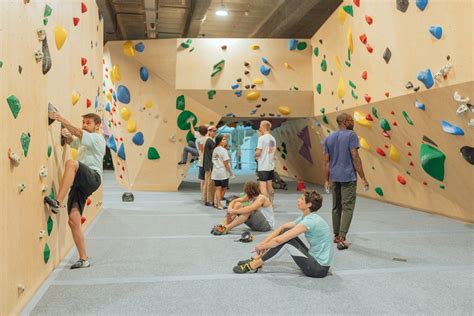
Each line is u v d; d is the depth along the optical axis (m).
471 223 4.84
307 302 2.44
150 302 2.42
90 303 2.40
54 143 2.99
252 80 7.58
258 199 4.41
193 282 2.79
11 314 2.08
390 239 4.07
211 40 7.57
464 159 4.27
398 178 6.02
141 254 3.51
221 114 7.94
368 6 5.10
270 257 2.97
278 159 12.30
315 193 3.00
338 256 3.46
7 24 2.01
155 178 8.31
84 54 4.27
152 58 7.70
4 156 1.98
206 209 6.00
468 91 3.55
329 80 6.80
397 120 5.02
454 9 3.52
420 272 3.02
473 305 2.40
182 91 7.64
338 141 3.84
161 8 9.16
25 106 2.30
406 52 4.34
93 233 4.34
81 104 4.07
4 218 1.98
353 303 2.43
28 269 2.39
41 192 2.64
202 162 6.76
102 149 3.25
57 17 3.07
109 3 8.34
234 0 8.73
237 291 2.62
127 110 8.02
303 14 8.09
